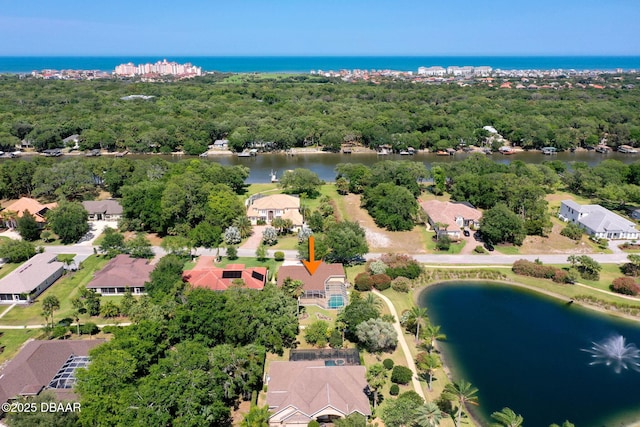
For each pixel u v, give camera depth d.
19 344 77.31
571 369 74.88
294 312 80.94
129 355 61.75
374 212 137.25
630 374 74.00
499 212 121.00
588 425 63.03
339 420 56.31
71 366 67.56
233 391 62.94
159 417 53.59
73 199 150.50
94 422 53.97
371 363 74.00
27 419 51.94
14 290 89.88
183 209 125.19
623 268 106.88
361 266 108.38
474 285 102.50
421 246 120.44
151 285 88.38
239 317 73.69
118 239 109.94
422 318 80.31
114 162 161.38
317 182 159.88
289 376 65.94
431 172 167.50
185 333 72.12
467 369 74.38
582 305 94.50
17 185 149.75
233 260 110.12
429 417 56.66
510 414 56.19
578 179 163.62
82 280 100.00
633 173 164.88
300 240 116.81
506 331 85.38
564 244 121.75
